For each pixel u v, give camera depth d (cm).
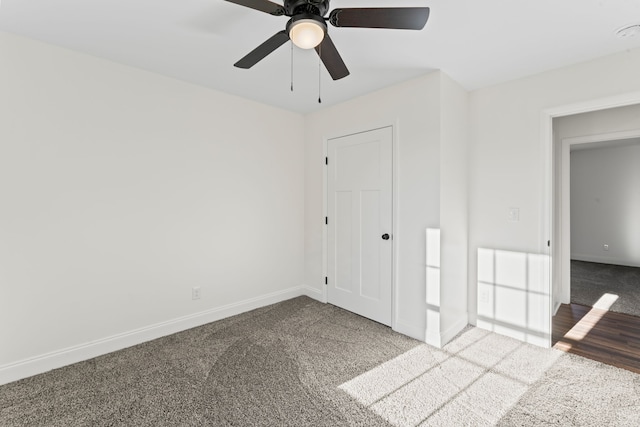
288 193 366
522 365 223
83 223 227
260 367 219
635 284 438
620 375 210
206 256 296
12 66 199
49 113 212
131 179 249
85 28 193
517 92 264
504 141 272
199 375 209
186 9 174
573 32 192
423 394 189
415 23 139
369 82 274
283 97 317
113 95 239
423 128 258
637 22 181
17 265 202
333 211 346
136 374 209
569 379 205
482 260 287
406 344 255
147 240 259
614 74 220
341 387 196
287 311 329
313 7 140
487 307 285
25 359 205
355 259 321
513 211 268
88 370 214
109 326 240
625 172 565
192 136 284
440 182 248
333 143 343
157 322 266
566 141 349
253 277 334
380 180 295
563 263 356
